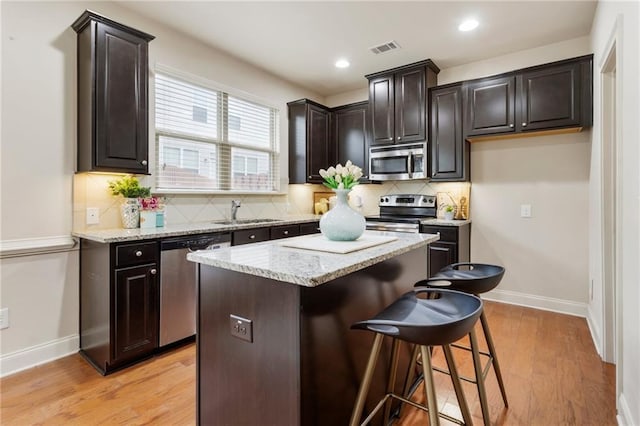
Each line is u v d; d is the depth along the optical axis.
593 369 2.20
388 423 1.66
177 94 3.16
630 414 1.56
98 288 2.28
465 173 3.63
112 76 2.42
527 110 3.21
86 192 2.53
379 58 3.69
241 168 3.80
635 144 1.52
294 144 4.35
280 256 1.43
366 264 1.35
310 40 3.28
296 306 1.15
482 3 2.65
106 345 2.19
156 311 2.39
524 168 3.51
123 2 2.65
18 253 2.21
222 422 1.40
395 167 4.00
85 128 2.39
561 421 1.70
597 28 2.65
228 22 2.95
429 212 4.05
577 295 3.25
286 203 4.36
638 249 1.46
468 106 3.55
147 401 1.88
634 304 1.52
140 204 2.69
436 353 2.46
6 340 2.18
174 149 3.15
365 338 1.51
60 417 1.74
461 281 1.67
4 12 2.16
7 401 1.87
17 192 2.22
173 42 3.08
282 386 1.19
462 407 1.32
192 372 2.19
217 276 1.41
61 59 2.40
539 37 3.20
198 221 3.34
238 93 3.70
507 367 2.23
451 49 3.46
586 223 3.20
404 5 2.68
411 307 1.42
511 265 3.59
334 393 1.30
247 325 1.29
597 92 2.68
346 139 4.52
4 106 2.16
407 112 3.89
